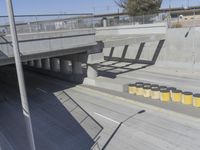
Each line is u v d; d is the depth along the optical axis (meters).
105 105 25.88
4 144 19.19
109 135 19.30
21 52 27.89
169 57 43.59
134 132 19.36
